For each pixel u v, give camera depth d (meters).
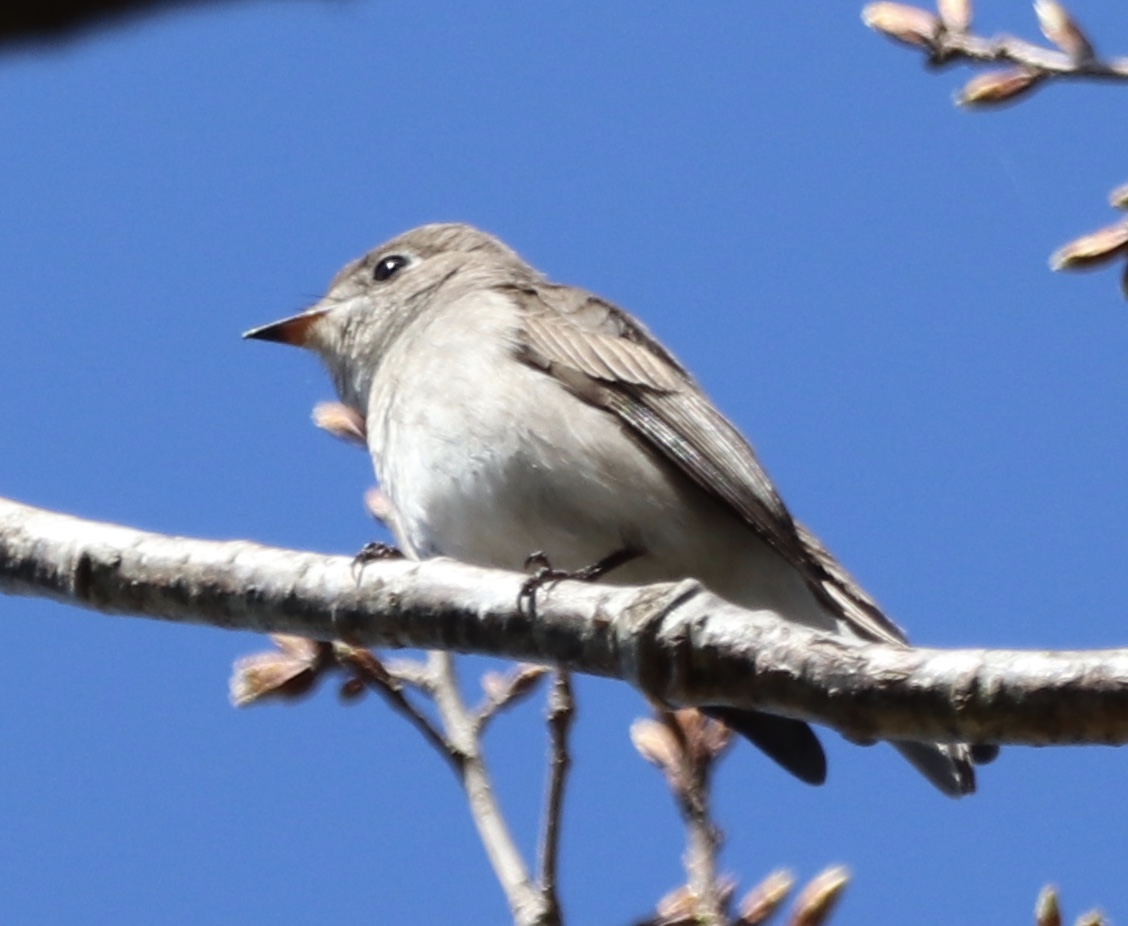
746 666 6.59
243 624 8.15
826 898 8.17
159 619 8.27
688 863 8.35
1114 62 9.12
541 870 8.02
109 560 8.25
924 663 6.09
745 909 8.18
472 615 7.61
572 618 7.34
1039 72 9.23
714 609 6.82
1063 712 5.71
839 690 6.26
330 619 7.91
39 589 8.41
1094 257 8.95
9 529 8.48
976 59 9.38
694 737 8.66
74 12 1.72
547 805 8.02
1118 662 5.68
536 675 9.04
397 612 7.77
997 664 5.88
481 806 8.64
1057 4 9.28
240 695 8.75
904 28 9.50
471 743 8.87
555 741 8.01
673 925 8.10
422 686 9.18
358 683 8.84
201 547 8.21
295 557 8.09
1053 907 7.93
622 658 7.05
